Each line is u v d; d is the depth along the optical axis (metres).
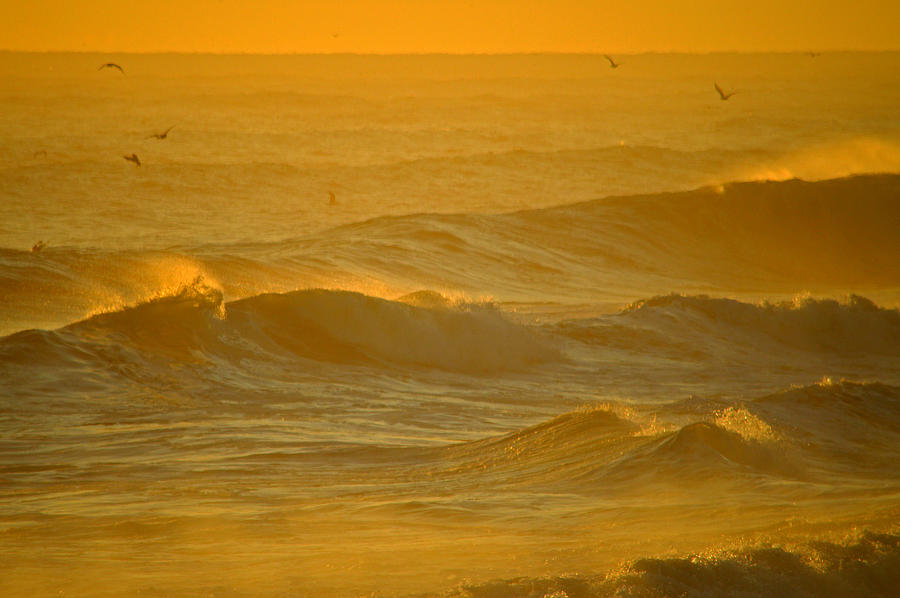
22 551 29.31
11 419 58.09
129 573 26.22
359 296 91.56
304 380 76.88
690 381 86.31
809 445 49.69
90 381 68.25
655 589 21.58
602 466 41.88
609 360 94.00
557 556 26.80
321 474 44.12
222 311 86.50
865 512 31.84
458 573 25.12
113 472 44.47
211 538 31.19
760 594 22.22
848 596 23.14
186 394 68.12
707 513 32.94
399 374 82.81
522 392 78.56
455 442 55.03
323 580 24.89
